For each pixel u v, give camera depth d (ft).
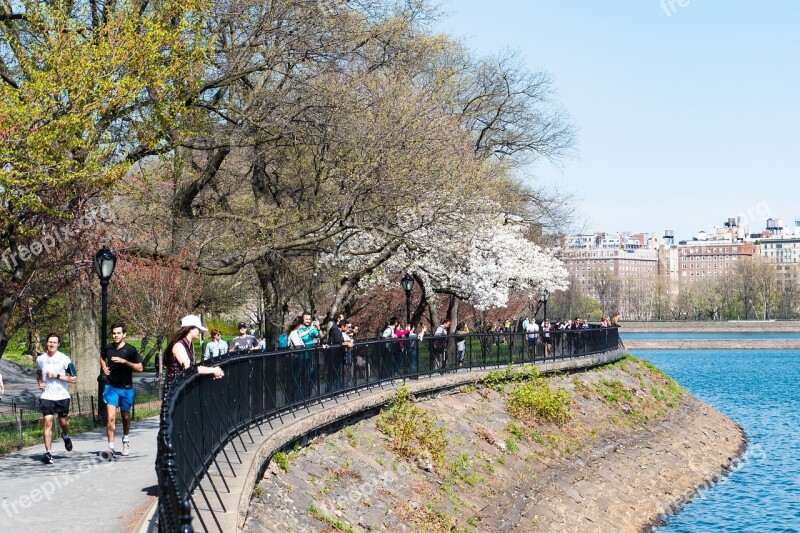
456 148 124.36
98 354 102.58
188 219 107.34
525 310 272.10
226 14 92.32
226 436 48.60
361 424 75.05
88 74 64.75
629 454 112.78
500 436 94.89
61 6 70.90
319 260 127.85
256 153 108.78
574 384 132.77
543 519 78.79
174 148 86.48
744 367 333.83
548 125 162.50
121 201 95.25
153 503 41.01
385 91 112.68
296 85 102.37
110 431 55.31
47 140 60.34
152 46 71.82
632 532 88.43
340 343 75.51
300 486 54.29
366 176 104.83
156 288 119.85
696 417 151.02
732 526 94.02
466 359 108.99
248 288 163.63
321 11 96.27
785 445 147.33
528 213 168.45
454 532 65.92
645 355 421.18
